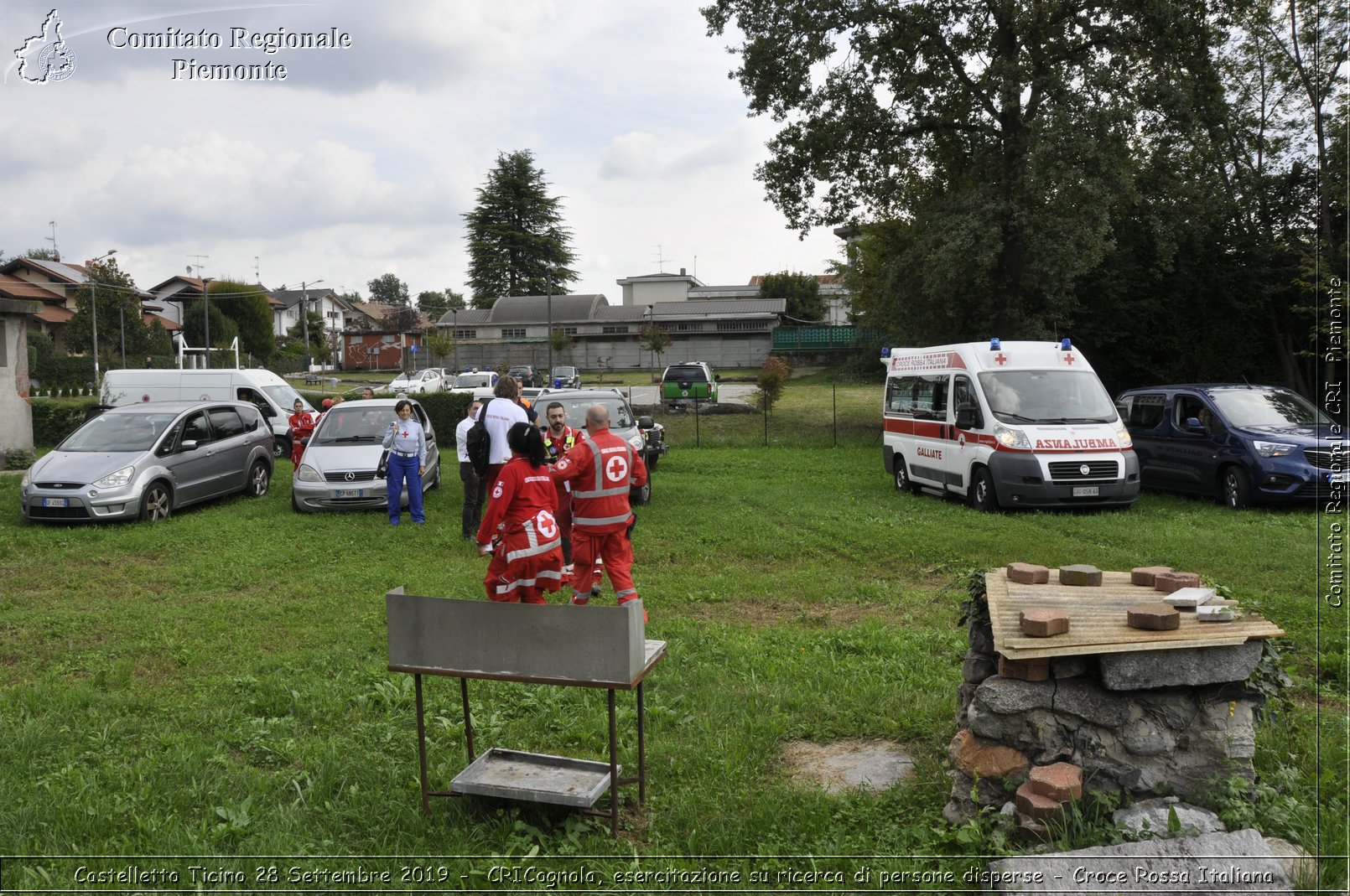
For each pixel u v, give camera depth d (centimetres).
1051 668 411
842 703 590
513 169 8331
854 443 2647
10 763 528
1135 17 2195
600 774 452
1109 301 2586
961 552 1112
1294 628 740
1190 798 403
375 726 574
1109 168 2125
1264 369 2623
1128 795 404
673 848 415
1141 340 2650
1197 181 2388
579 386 4778
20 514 1428
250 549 1202
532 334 7331
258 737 562
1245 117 2398
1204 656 396
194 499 1488
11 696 653
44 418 2469
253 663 730
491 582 579
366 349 8144
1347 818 382
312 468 1478
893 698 593
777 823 432
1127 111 2116
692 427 2914
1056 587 485
